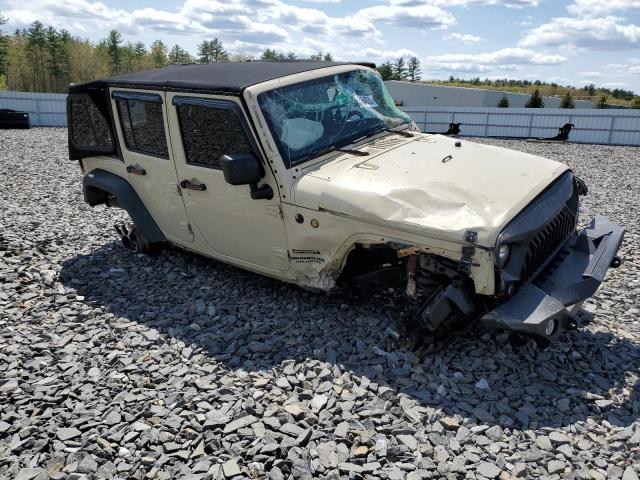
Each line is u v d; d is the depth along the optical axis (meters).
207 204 4.90
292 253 4.41
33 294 5.23
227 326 4.51
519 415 3.24
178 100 4.76
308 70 4.79
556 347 4.02
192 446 3.05
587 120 25.02
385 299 4.80
